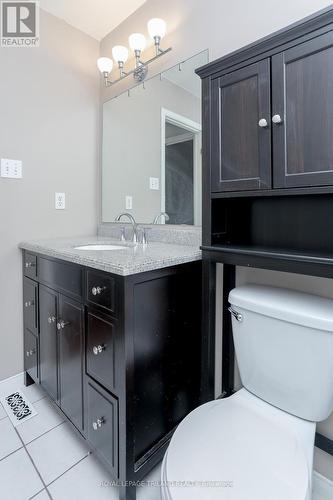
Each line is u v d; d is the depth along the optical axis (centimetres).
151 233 167
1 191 158
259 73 89
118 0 164
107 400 103
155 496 105
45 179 176
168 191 162
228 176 100
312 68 79
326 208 100
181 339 119
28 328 163
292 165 84
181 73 150
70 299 122
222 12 130
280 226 111
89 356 112
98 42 201
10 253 163
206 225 111
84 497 104
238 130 96
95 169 204
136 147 180
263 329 96
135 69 168
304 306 90
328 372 84
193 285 124
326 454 105
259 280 122
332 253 91
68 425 135
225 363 132
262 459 71
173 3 151
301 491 63
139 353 100
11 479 111
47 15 172
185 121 150
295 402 91
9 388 166
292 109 83
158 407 111
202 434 80
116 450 100
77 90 191
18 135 163
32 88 168
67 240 173
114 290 97
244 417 89
